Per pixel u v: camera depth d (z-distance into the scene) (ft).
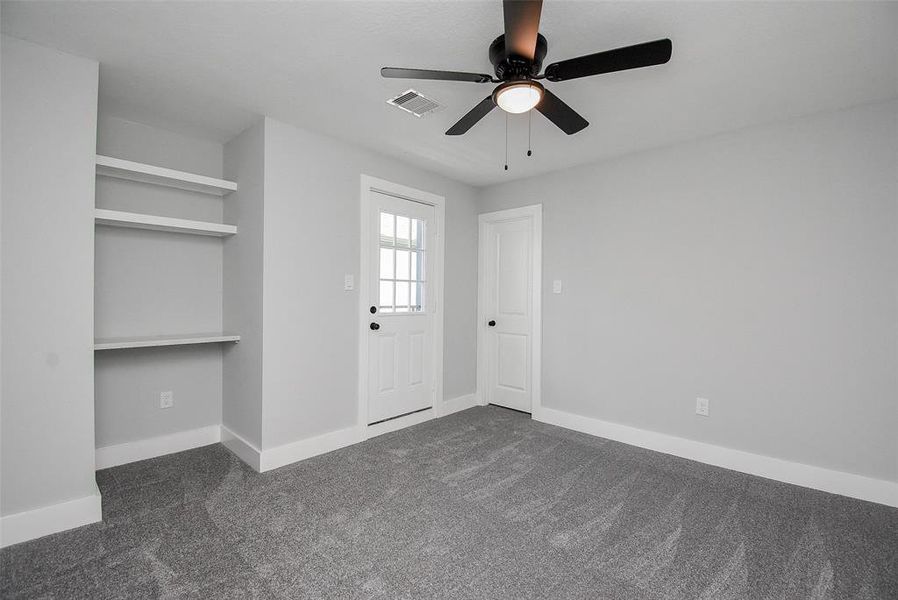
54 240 6.23
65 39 5.99
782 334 8.34
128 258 8.80
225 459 9.05
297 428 9.00
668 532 6.41
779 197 8.38
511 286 13.23
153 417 9.20
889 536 6.33
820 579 5.38
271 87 7.34
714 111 7.97
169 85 7.28
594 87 7.10
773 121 8.40
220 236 9.95
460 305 13.17
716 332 9.11
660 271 9.89
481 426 11.55
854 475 7.59
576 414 11.34
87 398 6.51
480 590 5.11
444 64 6.56
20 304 5.98
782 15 5.25
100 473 8.28
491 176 12.41
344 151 9.80
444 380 12.62
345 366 9.92
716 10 5.19
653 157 10.02
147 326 9.04
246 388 9.02
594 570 5.51
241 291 9.21
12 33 5.82
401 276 11.39
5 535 5.83
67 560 5.57
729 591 5.15
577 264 11.37
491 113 8.24
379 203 10.78
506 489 7.78
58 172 6.25
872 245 7.48
